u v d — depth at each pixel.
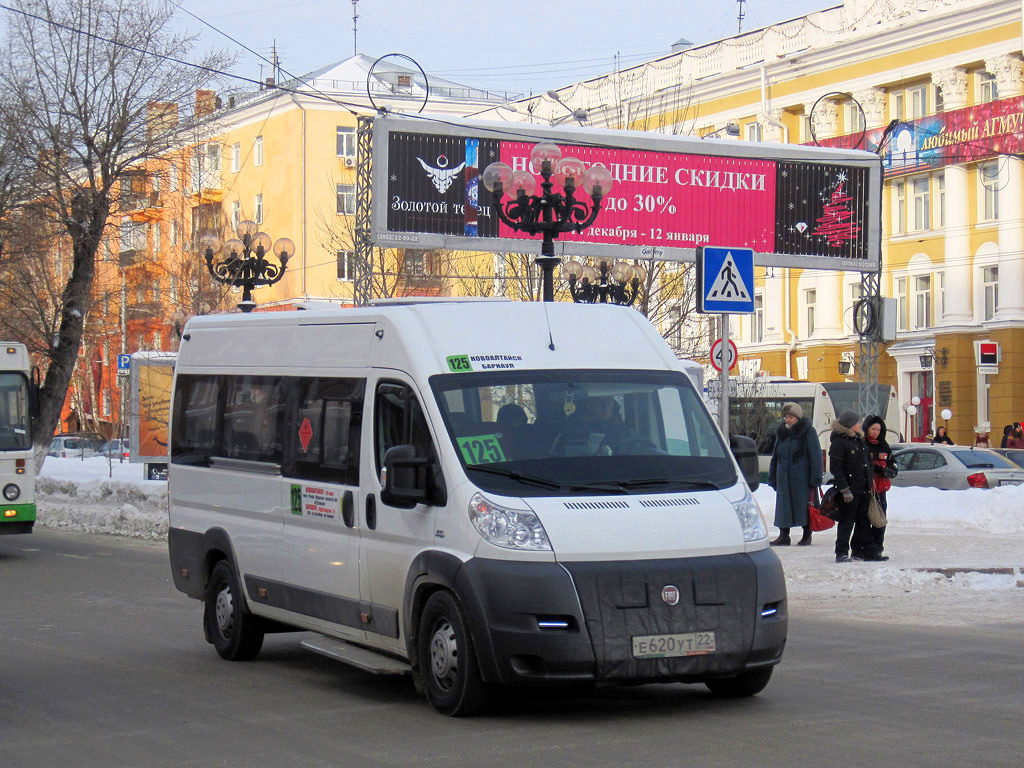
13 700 8.92
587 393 8.37
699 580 7.57
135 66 33.38
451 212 27.91
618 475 7.97
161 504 25.61
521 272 35.50
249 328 10.59
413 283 42.56
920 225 49.03
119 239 35.22
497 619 7.39
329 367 9.30
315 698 8.87
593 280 29.47
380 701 8.67
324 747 7.32
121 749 7.43
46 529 26.23
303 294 62.50
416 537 8.07
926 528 20.53
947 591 13.69
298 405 9.62
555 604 7.29
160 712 8.47
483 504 7.62
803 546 18.31
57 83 32.94
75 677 9.81
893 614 12.37
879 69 47.94
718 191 30.11
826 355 51.91
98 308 37.75
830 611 12.67
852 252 31.48
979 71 45.56
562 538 7.44
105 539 23.66
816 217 31.11
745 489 8.19
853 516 15.71
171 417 11.71
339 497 8.92
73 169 34.31
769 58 51.28
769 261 30.66
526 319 8.73
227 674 9.90
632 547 7.51
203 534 10.88
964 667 9.50
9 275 35.03
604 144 29.03
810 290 53.53
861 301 31.92
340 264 62.50
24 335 34.69
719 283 14.73
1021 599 13.03
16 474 20.67
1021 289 45.22
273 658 10.66
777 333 54.34
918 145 46.66
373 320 8.91
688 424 8.49
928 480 26.52
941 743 7.09
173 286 48.94
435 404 8.11
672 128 44.00
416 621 8.11
